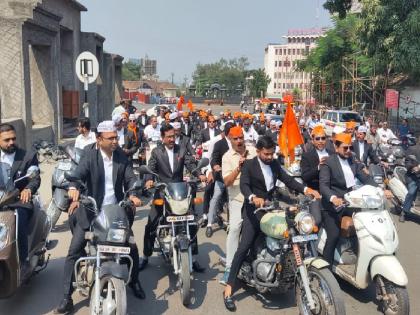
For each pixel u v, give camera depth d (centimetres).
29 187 510
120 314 415
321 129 711
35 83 1719
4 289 473
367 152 914
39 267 614
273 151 525
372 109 2917
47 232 602
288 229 474
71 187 481
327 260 557
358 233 519
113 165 510
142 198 1066
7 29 1405
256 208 521
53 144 1581
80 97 2416
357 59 3288
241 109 6369
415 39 1861
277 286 498
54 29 1705
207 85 13412
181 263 528
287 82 12112
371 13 1950
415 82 2631
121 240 442
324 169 565
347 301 554
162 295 561
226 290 529
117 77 3409
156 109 2169
